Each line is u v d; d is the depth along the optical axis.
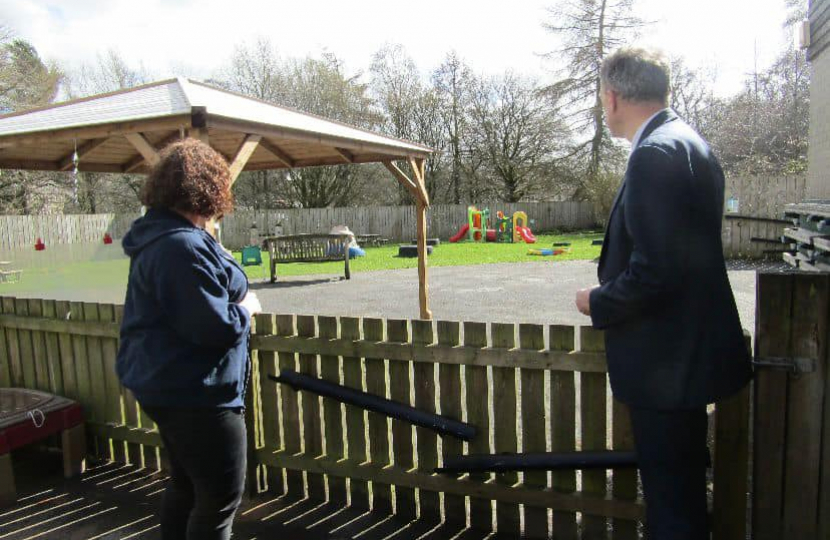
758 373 2.03
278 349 3.14
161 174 1.95
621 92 1.83
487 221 27.83
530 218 29.48
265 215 25.83
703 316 1.67
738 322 1.77
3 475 3.14
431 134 33.22
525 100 32.28
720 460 2.19
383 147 6.58
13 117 5.07
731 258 14.73
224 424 1.97
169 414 1.93
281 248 13.09
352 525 2.87
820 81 9.80
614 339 1.81
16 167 6.33
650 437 1.77
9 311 4.01
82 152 6.04
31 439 3.30
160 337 1.89
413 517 2.94
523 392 2.63
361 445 3.04
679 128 1.71
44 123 4.47
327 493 3.16
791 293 1.96
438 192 34.28
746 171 22.44
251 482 3.22
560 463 2.47
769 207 15.72
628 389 1.77
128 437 3.62
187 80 4.89
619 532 2.51
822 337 1.95
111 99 4.73
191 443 1.93
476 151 33.16
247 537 2.78
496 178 33.56
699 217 1.62
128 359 1.97
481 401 2.72
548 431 3.62
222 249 2.09
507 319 7.76
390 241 27.44
